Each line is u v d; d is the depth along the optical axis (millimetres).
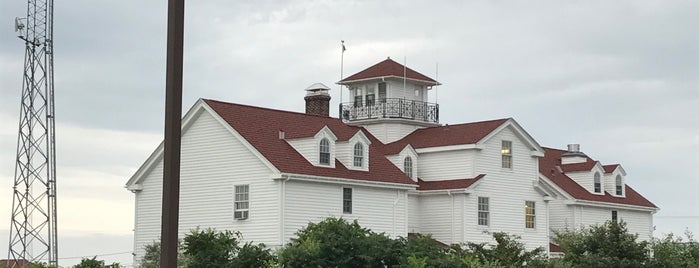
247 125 56000
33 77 60594
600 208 73250
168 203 16172
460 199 61906
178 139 16328
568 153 77250
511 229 64688
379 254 35250
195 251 37156
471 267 35906
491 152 64000
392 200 58906
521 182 65938
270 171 53188
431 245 36500
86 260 39906
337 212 55469
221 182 55781
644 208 76500
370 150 60406
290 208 53125
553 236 71062
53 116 61500
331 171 55406
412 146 65500
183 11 16547
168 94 16359
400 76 70812
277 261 35969
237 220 54594
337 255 35438
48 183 60844
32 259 59594
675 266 47531
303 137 55594
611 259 45250
